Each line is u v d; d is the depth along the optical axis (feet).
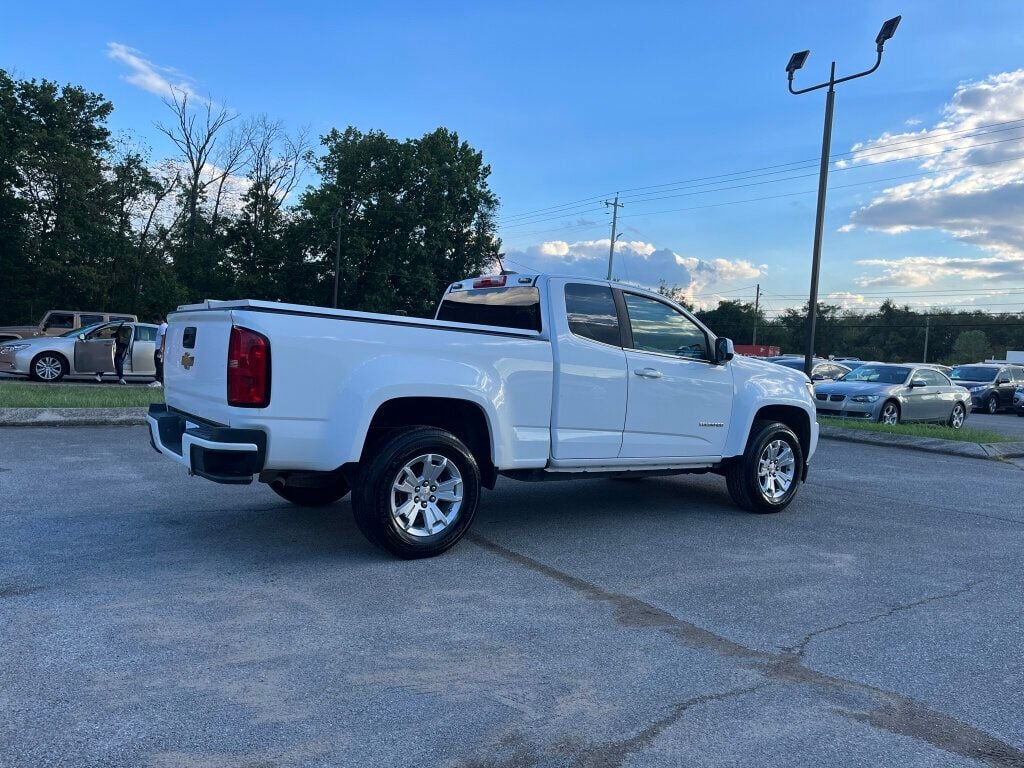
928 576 17.17
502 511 22.48
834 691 11.14
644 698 10.71
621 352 19.97
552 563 17.17
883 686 11.35
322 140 168.66
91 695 10.11
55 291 128.47
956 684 11.50
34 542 17.21
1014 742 9.81
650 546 19.02
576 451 19.11
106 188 133.69
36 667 10.89
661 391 20.67
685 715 10.25
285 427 14.88
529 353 18.17
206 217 165.78
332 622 13.07
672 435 21.06
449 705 10.27
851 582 16.52
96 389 45.70
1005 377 86.94
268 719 9.68
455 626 13.12
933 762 9.27
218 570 15.66
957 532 21.80
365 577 15.57
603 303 20.02
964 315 289.74
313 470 15.42
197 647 11.80
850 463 35.68
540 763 8.95
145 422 37.55
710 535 20.42
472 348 17.22
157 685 10.47
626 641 12.77
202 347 16.14
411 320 16.53
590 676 11.37
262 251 160.76
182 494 22.57
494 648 12.26
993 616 14.61
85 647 11.63
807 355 55.72
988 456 38.86
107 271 132.67
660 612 14.24
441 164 164.35
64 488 22.75
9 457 27.22
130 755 8.72
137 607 13.41
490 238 168.66
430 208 163.02
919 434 43.52
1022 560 18.85
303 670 11.15
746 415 22.59
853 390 53.47
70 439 31.68
